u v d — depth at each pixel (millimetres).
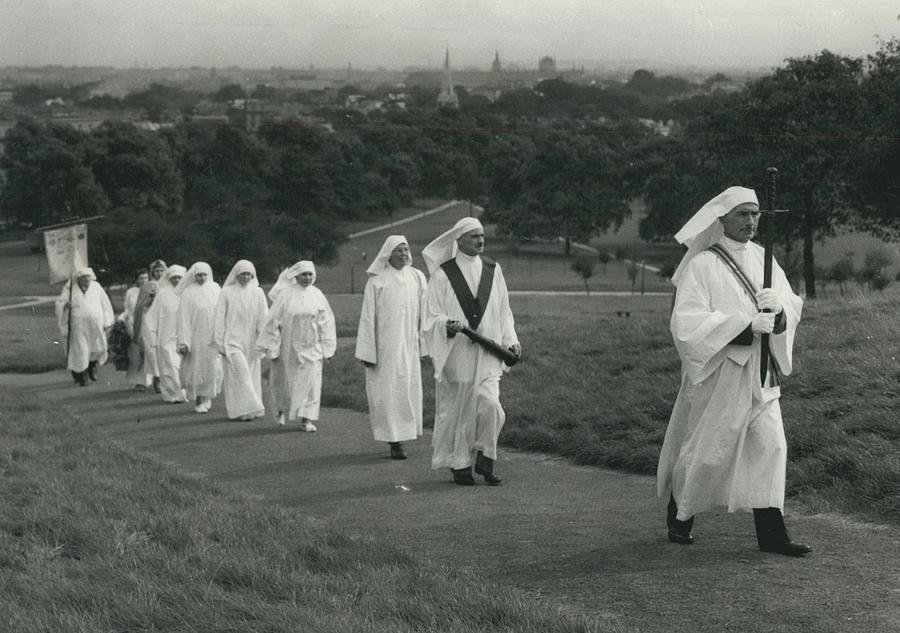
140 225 116688
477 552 8727
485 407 12188
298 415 17922
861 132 73562
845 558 8047
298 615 6488
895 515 9281
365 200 155500
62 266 29812
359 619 6438
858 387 12664
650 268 136875
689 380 8570
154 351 27031
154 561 7883
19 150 147000
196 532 8875
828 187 73312
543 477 12453
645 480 11969
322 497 11742
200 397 22094
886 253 74750
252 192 146875
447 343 12414
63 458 13562
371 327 14609
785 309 8383
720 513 9820
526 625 6414
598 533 9180
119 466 12945
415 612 6680
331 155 155625
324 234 128500
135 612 6562
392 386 14547
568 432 14172
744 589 7289
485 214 154250
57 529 8820
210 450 16062
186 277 22797
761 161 74812
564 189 144500
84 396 26516
